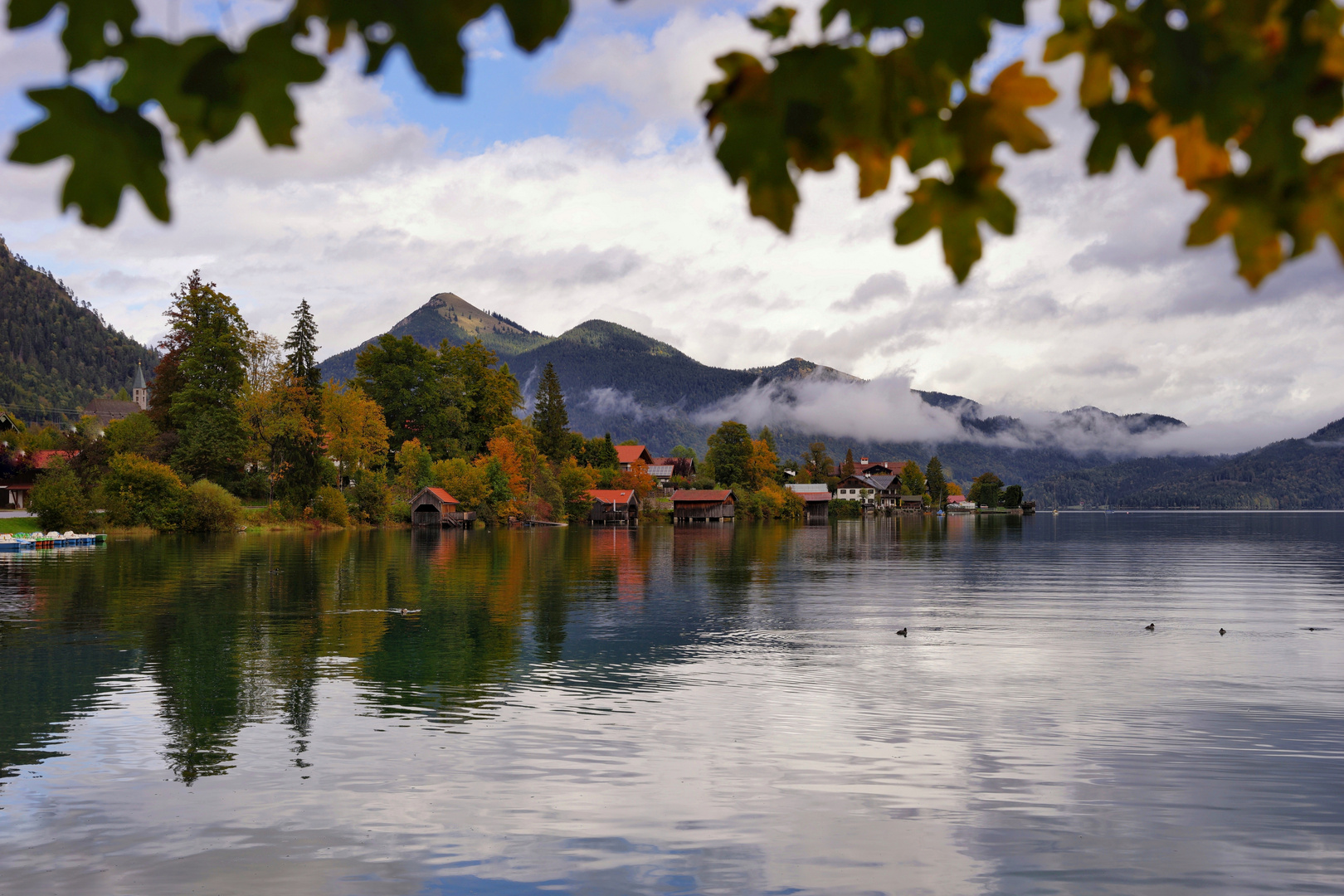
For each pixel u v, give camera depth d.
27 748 15.48
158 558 53.97
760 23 1.67
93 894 10.28
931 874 10.95
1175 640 27.34
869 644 26.30
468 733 16.44
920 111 1.65
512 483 127.25
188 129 1.49
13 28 1.42
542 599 36.81
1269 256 1.67
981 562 63.22
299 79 1.45
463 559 58.56
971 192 1.68
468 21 1.42
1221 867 11.12
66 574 44.00
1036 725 17.28
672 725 17.09
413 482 117.19
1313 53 1.53
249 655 23.83
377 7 1.42
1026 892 10.52
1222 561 66.00
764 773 14.38
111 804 12.92
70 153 1.44
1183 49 1.55
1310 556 72.75
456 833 11.99
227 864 11.08
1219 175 1.64
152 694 19.27
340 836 11.88
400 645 25.36
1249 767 14.84
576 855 11.38
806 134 1.67
